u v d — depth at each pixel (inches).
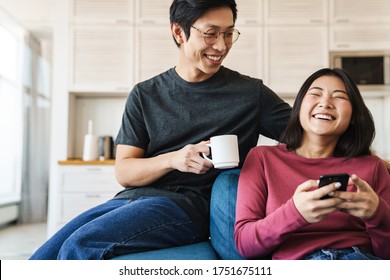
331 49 147.4
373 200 34.3
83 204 137.3
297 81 147.6
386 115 156.9
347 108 43.7
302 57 147.9
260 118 56.6
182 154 45.9
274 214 37.0
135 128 55.2
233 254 43.6
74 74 146.8
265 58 147.9
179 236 46.9
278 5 148.9
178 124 53.3
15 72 207.6
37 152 211.0
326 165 44.3
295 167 44.7
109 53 147.9
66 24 147.3
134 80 147.8
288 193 42.4
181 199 48.6
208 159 44.9
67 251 40.0
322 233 40.0
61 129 145.0
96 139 144.9
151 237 44.4
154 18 148.6
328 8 148.3
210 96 54.2
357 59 148.4
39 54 216.4
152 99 54.8
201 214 49.2
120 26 148.2
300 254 38.7
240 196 43.3
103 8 148.3
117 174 53.0
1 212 183.3
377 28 146.9
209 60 51.3
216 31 49.8
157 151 54.9
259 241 37.4
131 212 44.4
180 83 54.9
